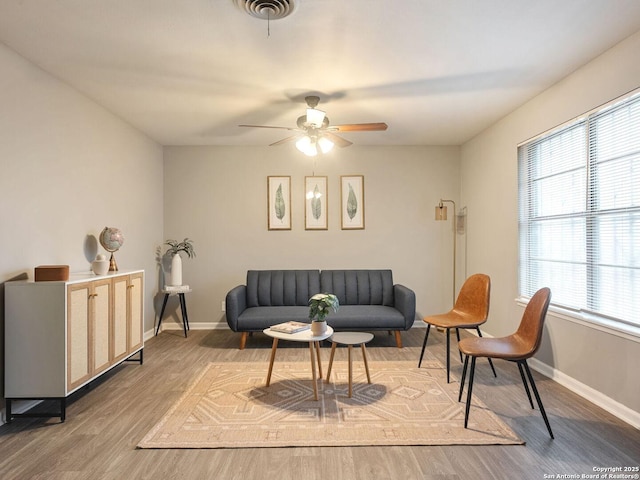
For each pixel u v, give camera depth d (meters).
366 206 5.27
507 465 1.99
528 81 3.18
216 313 5.20
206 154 5.20
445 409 2.64
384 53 2.70
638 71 2.41
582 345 2.87
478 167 4.71
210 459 2.05
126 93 3.37
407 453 2.10
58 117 3.06
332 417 2.52
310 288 4.84
